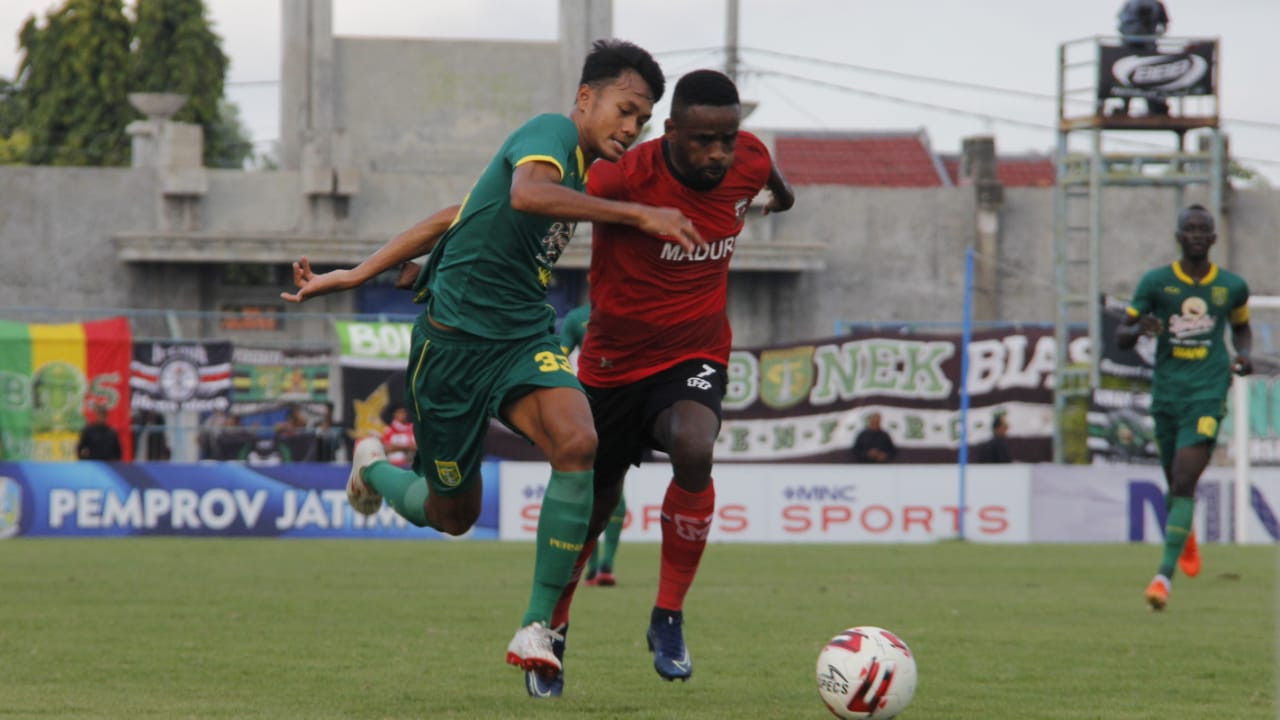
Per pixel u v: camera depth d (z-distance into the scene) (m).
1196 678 14.74
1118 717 12.11
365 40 67.31
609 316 13.66
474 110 68.06
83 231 63.81
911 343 48.22
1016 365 48.28
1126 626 20.08
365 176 65.44
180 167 63.84
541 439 12.05
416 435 12.78
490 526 44.25
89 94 111.62
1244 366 24.27
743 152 13.52
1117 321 48.59
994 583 27.86
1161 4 56.47
